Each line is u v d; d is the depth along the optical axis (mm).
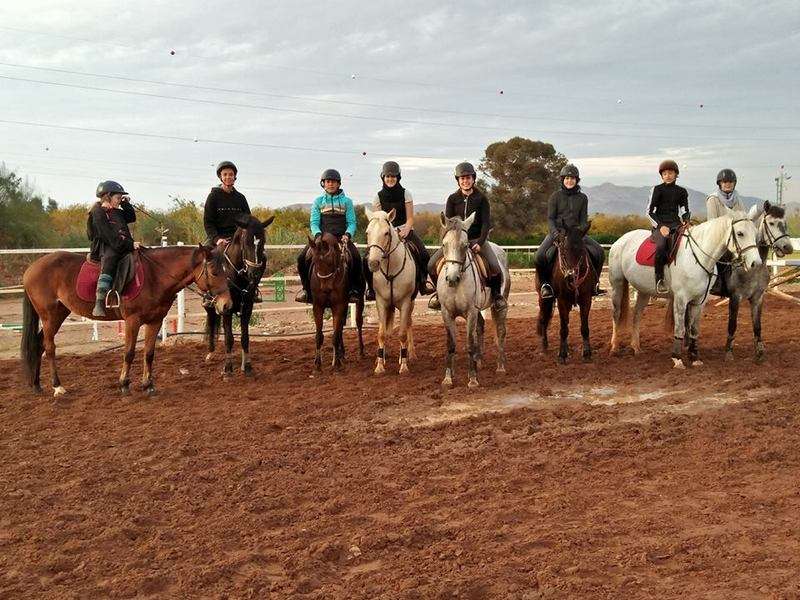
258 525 5117
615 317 11281
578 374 9773
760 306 10227
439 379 9680
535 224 56250
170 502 5543
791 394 8297
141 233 28344
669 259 10117
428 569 4402
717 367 9984
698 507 5254
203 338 13156
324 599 4102
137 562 4523
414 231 10836
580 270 10141
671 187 10594
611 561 4426
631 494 5566
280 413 8078
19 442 7125
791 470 5953
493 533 4863
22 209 26750
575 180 10367
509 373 10008
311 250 10000
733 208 10219
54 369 9055
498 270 9680
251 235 9758
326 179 10492
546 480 5941
